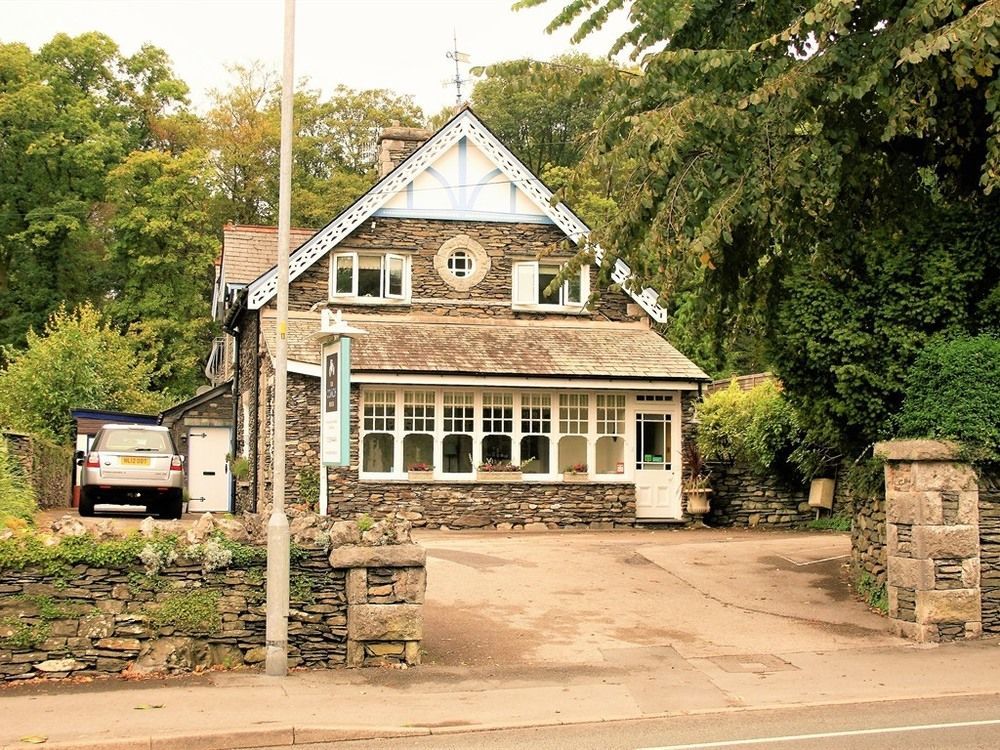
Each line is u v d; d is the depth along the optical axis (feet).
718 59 42.75
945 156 46.50
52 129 139.64
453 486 76.07
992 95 37.86
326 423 39.55
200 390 136.26
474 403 77.61
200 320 136.56
